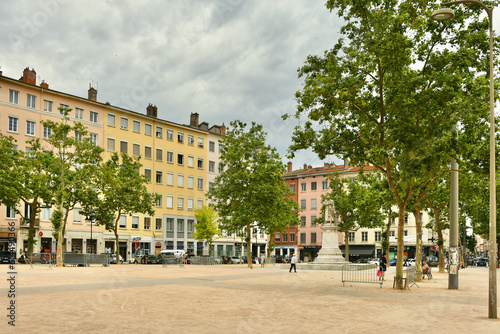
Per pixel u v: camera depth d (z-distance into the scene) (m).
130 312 12.06
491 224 13.48
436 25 20.48
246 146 47.09
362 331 10.18
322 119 21.97
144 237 67.56
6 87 54.66
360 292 19.72
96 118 61.84
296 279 27.47
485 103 18.69
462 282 28.92
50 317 10.88
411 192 22.08
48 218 58.53
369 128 21.97
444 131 19.47
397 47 19.05
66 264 43.28
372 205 42.59
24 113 56.00
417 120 19.50
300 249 92.12
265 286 21.91
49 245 58.31
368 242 86.06
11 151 47.72
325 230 43.88
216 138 80.38
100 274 28.98
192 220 74.56
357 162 22.47
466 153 20.61
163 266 48.41
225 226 49.28
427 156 19.23
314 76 21.95
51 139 42.03
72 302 13.88
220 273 33.91
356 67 21.22
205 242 76.25
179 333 9.35
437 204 42.09
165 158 71.00
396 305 15.22
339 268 40.44
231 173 47.19
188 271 36.50
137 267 43.47
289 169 100.94
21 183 47.28
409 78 19.28
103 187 49.03
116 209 51.41
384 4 20.38
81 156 43.47
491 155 13.91
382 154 20.16
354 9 20.31
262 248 88.44
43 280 23.17
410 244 82.69
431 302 16.47
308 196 93.25
